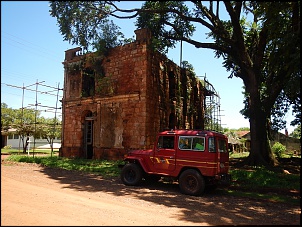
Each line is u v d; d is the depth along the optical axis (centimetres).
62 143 2305
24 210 636
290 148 4347
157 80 2045
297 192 1002
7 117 3053
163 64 2158
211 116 3188
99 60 2145
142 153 1102
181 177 971
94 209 681
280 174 1327
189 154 985
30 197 779
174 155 1016
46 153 2989
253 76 1719
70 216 606
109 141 2006
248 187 1094
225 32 1717
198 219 639
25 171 1387
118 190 984
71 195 850
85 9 1596
